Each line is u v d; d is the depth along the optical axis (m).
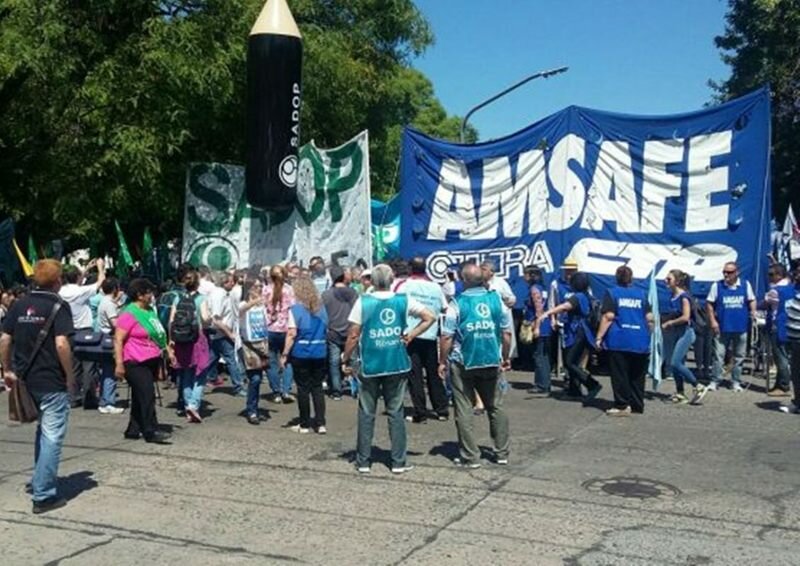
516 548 5.87
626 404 10.70
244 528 6.30
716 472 7.91
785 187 32.97
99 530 6.25
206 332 11.12
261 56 14.74
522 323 13.16
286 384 11.72
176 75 16.17
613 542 6.00
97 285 11.54
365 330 7.80
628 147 13.91
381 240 18.52
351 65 19.84
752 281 13.23
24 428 9.89
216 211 16.16
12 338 6.73
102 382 10.91
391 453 7.97
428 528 6.30
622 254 13.89
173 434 9.61
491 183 14.63
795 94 30.84
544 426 9.98
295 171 15.09
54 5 16.20
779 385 12.24
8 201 17.53
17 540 6.03
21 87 16.88
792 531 6.27
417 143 15.02
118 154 16.00
